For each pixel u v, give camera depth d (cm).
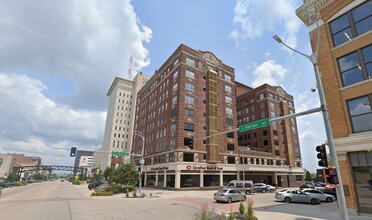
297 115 1262
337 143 1616
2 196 3170
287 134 6975
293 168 6700
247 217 1252
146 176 5809
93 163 14625
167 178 4722
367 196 1441
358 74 1605
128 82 11525
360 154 1516
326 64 1791
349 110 1612
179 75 5038
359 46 1614
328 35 1827
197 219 1191
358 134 1515
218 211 1734
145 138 6512
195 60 5416
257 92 7325
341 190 956
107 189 3688
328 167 998
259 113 7094
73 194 3572
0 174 11619
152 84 6800
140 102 7731
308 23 1994
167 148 4900
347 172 1541
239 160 5406
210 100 5225
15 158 14212
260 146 6838
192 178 4494
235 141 5506
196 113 5006
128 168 4141
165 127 5228
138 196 3133
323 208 1922
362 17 1644
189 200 2666
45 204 2138
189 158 4591
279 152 6650
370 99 1507
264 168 5575
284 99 7588
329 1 1842
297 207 1998
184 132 4681
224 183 4981
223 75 5894
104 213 1600
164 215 1541
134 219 1391
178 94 4900
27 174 15588
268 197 3089
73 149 3114
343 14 1762
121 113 10981
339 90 1678
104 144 11938
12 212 1630
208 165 4756
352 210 1480
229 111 5659
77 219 1367
